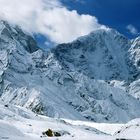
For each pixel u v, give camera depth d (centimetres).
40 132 11931
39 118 19150
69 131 13762
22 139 7219
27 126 12838
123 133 10950
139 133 10575
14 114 16012
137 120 12031
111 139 9131
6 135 7319
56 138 8562
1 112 15588
